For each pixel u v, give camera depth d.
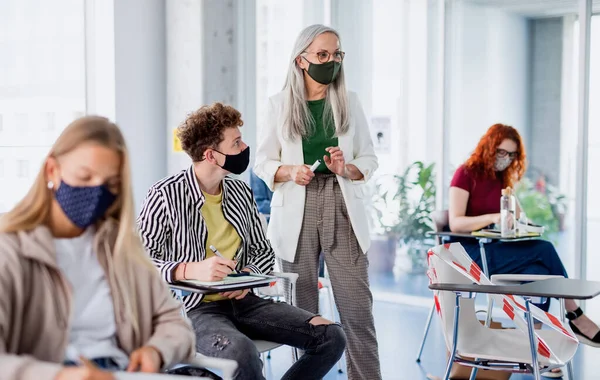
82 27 5.10
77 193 1.56
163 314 1.78
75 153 1.54
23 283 1.52
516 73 5.25
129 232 1.64
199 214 2.63
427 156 5.64
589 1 4.97
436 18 5.53
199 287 2.32
